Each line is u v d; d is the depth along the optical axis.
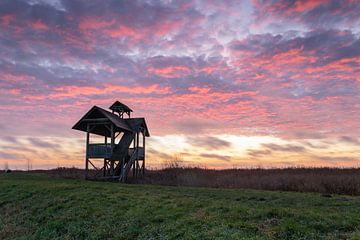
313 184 24.45
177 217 12.96
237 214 12.27
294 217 11.28
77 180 31.20
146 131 42.53
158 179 35.22
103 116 34.66
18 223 16.14
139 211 14.41
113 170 34.78
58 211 16.69
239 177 31.86
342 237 9.33
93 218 14.68
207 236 10.17
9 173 43.03
